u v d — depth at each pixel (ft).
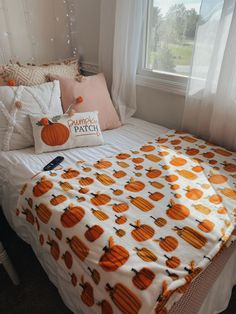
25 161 4.20
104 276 2.35
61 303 3.75
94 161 4.16
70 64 5.99
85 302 2.61
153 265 2.33
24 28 6.07
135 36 5.20
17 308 3.70
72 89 5.17
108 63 6.00
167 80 5.26
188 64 4.96
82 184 3.47
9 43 5.98
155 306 2.09
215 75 4.17
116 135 5.15
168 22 4.99
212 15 3.88
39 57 6.57
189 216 2.92
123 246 2.51
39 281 4.08
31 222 3.51
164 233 2.70
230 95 4.05
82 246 2.63
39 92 4.80
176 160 4.07
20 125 4.55
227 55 3.79
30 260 4.44
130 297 2.16
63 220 2.92
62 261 2.90
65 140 4.52
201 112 4.61
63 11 6.52
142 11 5.02
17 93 4.62
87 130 4.66
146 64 5.71
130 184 3.49
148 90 5.67
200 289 2.66
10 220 4.30
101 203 3.10
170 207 3.05
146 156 4.22
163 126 5.68
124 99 5.90
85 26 6.40
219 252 2.64
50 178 3.58
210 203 3.13
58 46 6.80
